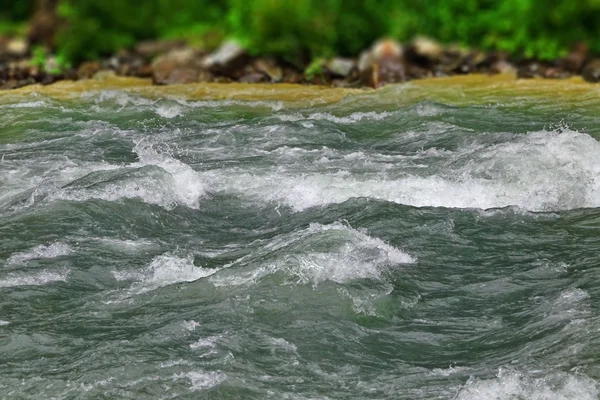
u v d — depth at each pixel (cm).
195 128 3731
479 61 4888
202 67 4819
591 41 4925
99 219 2708
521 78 4694
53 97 4303
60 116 3941
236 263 2394
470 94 4231
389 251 2489
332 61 4825
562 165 2950
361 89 4594
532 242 2564
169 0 5372
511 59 4938
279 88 4597
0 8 5475
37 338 2116
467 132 3528
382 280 2325
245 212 2823
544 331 2123
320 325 2145
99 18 5281
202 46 5031
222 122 3834
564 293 2278
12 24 5409
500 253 2508
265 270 2327
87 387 1936
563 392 1898
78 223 2678
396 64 4725
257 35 4903
